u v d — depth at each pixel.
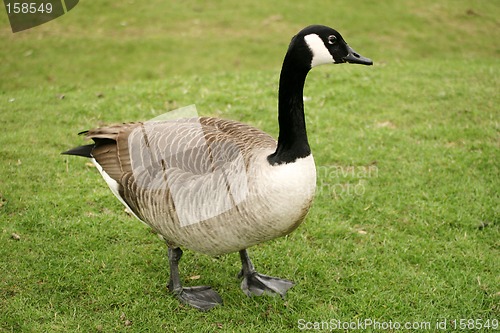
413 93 11.12
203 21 18.06
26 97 10.98
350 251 6.70
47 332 5.27
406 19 18.28
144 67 14.66
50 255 6.43
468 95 10.88
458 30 17.59
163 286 6.04
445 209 7.45
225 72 13.03
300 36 5.10
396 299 5.83
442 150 8.91
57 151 8.78
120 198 5.70
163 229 5.36
